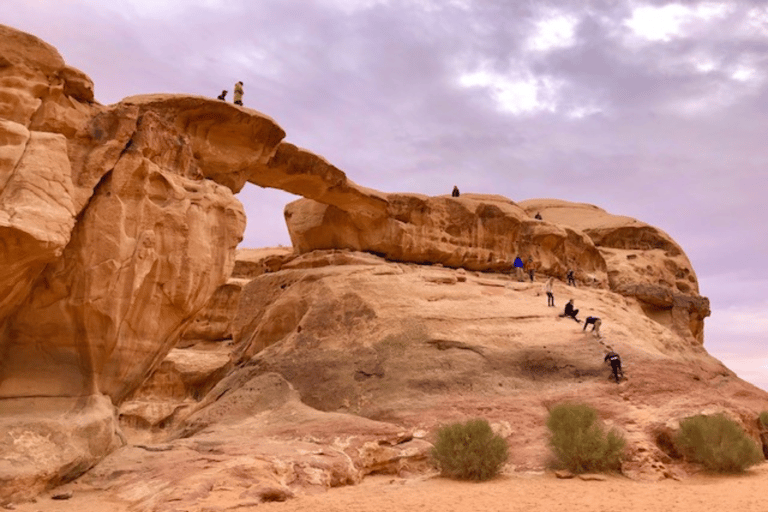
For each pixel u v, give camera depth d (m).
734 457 15.83
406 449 16.84
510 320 24.14
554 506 12.13
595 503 12.37
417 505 12.36
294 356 22.92
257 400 20.77
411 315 23.42
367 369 21.39
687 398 18.95
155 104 17.83
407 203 30.39
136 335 15.98
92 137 15.42
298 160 24.56
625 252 41.81
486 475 15.55
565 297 28.59
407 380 20.48
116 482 13.70
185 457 14.84
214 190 18.00
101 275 15.08
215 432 18.47
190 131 19.12
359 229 30.28
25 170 13.27
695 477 15.79
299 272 28.09
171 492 12.06
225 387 23.52
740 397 21.91
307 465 14.53
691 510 11.59
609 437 15.91
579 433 15.80
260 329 26.70
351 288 25.25
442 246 31.20
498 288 27.92
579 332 23.23
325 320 24.12
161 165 17.19
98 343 15.20
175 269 16.45
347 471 15.02
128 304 15.49
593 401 18.77
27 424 13.58
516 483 14.88
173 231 16.59
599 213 48.91
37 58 14.41
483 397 19.64
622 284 38.12
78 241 15.03
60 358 15.07
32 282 14.35
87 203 15.23
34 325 14.78
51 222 13.16
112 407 15.67
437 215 31.52
